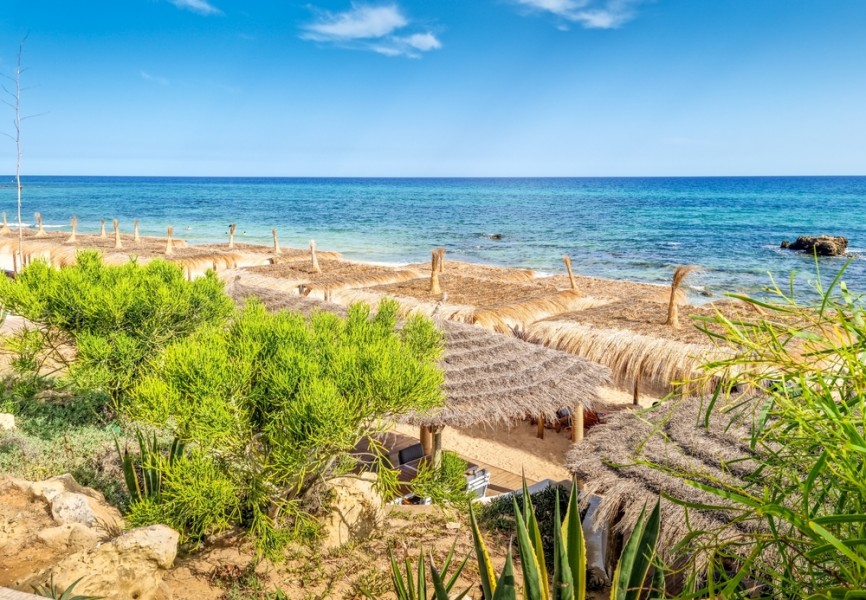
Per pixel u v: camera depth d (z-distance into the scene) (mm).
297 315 6168
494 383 10391
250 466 5133
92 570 4160
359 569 5727
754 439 1454
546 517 7754
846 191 123875
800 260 41438
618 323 13891
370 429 5387
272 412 4934
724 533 5406
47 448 7363
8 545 4629
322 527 5953
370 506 6695
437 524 7418
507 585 2096
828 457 1223
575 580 2271
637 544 2354
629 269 39812
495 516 7758
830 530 1284
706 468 6328
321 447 5000
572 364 11594
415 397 5137
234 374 4738
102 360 6516
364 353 5199
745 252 46250
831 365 1371
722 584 1365
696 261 42062
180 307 7520
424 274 21562
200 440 4566
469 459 11805
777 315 1447
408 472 9820
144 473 5797
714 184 171750
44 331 7570
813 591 1225
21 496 5352
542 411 10203
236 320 5945
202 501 4551
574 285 18484
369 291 18000
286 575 5438
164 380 4863
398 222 73188
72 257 25594
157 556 4426
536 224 69312
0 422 7766
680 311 14336
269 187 186125
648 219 73062
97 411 8922
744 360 1361
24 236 31109
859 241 52875
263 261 26359
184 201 114000
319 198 124625
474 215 81938
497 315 15438
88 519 5137
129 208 95500
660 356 12352
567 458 7586
